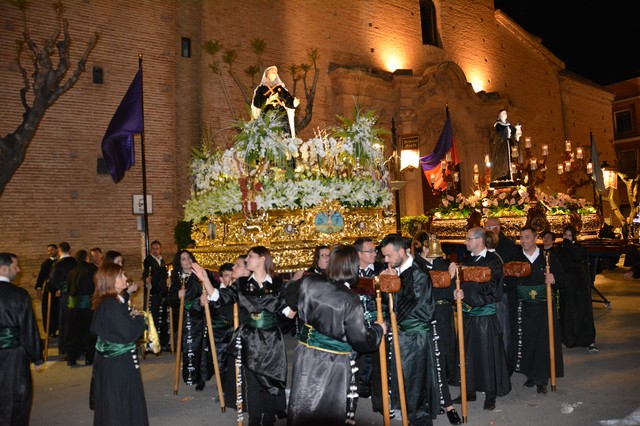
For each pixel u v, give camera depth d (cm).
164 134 1684
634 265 1309
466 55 2738
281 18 1994
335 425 423
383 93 2216
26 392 530
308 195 903
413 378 533
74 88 1537
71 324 903
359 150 983
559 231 1395
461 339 579
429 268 627
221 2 1845
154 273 1005
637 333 980
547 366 661
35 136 1467
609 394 645
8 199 1414
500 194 1491
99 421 470
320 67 2094
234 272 606
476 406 619
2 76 1425
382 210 1025
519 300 692
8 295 526
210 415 628
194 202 1132
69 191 1505
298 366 440
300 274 643
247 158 897
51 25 1509
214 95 1795
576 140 3397
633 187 2947
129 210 1599
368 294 509
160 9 1709
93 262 1024
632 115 4028
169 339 1005
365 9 2284
